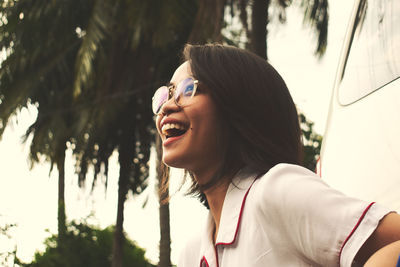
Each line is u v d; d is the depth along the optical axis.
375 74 1.42
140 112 12.34
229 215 1.05
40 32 11.21
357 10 1.78
